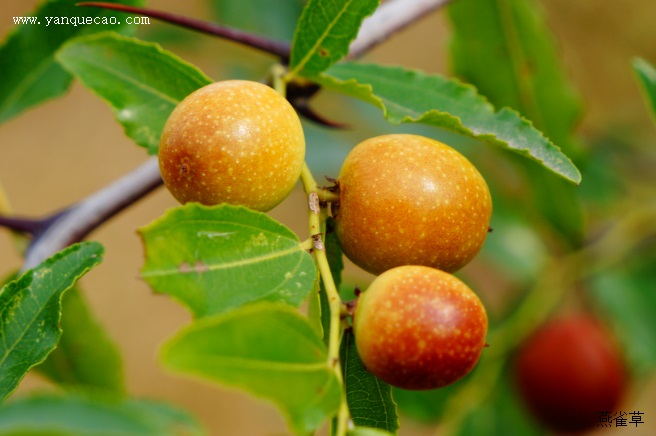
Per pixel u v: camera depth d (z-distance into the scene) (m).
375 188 0.20
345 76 0.23
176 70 0.22
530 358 0.28
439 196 0.20
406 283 0.19
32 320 0.20
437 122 0.21
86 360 0.26
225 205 0.19
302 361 0.18
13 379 0.20
